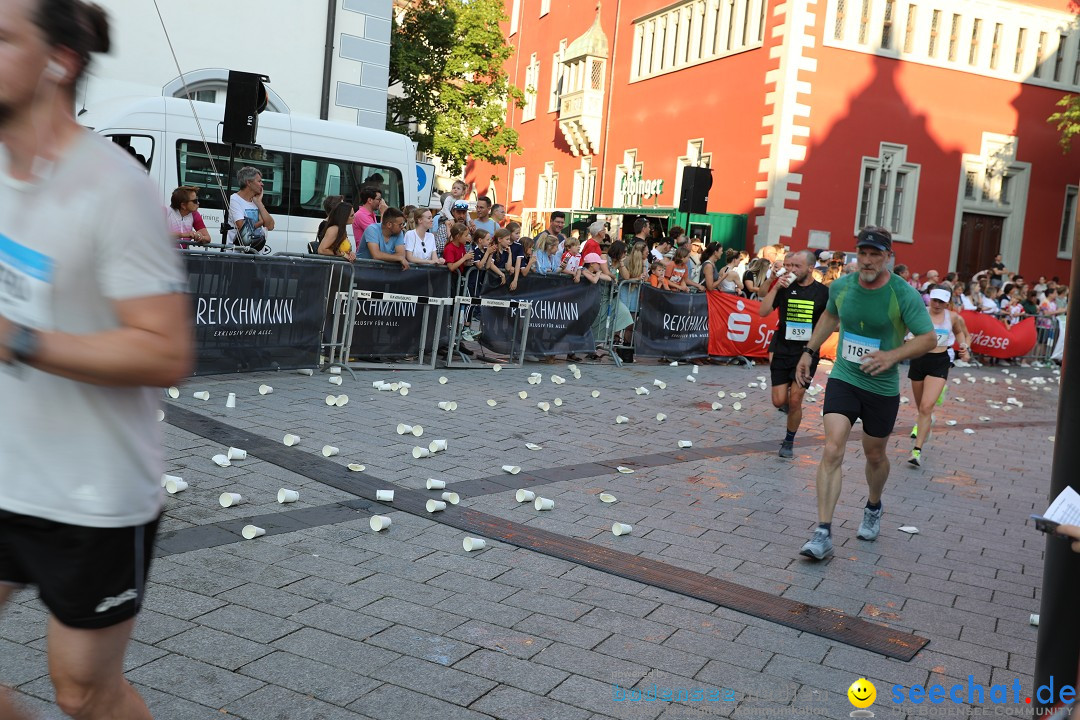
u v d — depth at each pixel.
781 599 4.60
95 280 1.83
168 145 12.17
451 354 10.58
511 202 39.28
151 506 2.01
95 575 1.93
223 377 8.41
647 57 29.27
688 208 15.78
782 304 7.99
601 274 12.43
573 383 10.73
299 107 16.39
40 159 1.80
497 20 28.05
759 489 6.82
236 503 5.20
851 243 23.89
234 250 8.50
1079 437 2.88
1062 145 26.47
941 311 8.26
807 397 11.80
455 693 3.35
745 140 24.12
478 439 7.37
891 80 23.95
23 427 1.88
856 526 6.12
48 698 3.04
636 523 5.65
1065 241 27.11
